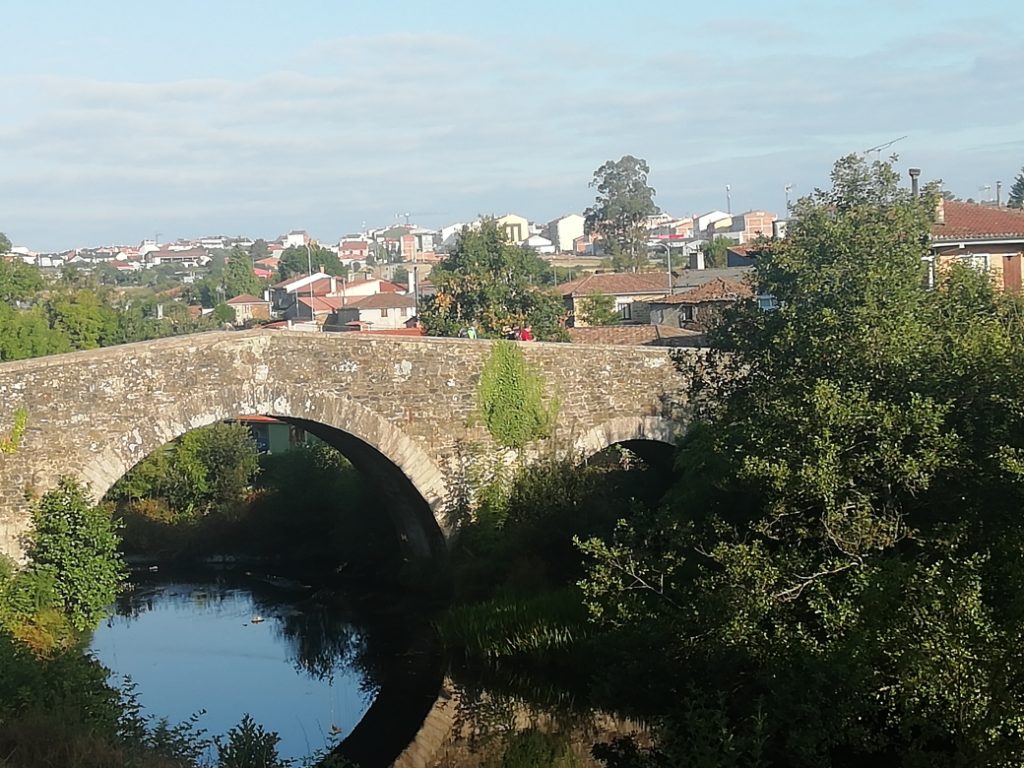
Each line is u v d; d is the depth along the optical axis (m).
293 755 19.47
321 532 36.97
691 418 29.78
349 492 34.25
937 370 17.34
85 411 23.97
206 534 37.84
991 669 13.16
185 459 40.62
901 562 15.23
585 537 26.52
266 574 34.59
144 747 15.71
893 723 15.62
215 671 24.77
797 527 17.73
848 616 16.09
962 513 16.09
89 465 24.02
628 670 19.30
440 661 24.42
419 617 27.84
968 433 16.69
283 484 37.34
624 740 19.12
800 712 15.95
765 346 20.61
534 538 27.03
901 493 17.27
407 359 27.05
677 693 18.67
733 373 21.62
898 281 20.45
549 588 26.03
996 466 15.55
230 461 40.72
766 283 22.19
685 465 22.83
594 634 21.66
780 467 16.80
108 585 23.91
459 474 27.70
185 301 112.94
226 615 29.77
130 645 27.02
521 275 52.09
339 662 25.06
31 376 23.55
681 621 18.47
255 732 16.67
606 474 30.11
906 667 14.31
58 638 22.25
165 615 30.03
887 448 16.27
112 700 17.42
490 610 25.05
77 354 24.02
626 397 29.39
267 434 50.00
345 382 26.38
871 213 22.12
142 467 40.94
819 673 15.74
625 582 22.06
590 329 48.59
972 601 13.67
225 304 88.50
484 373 27.81
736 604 17.33
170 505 41.09
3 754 13.82
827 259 21.23
